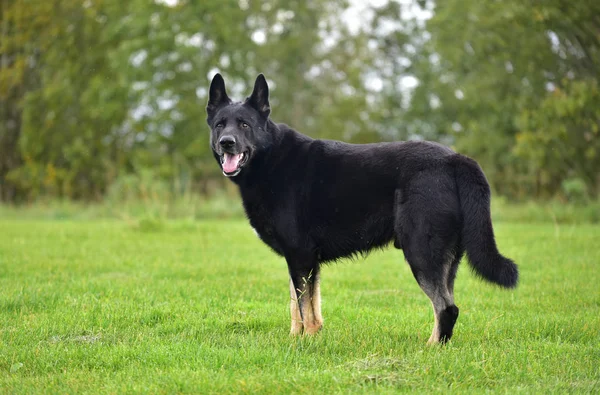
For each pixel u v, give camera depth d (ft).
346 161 20.35
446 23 103.96
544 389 15.11
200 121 108.88
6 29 114.83
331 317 23.73
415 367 16.61
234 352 18.22
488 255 18.33
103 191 117.91
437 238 18.72
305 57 155.12
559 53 73.87
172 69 108.68
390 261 39.32
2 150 122.01
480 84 96.43
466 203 18.69
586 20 63.52
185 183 98.68
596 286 28.99
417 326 22.06
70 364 17.57
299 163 20.92
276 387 15.29
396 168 19.47
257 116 21.70
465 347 18.92
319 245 20.72
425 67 123.34
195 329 21.30
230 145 20.62
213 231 56.39
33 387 15.74
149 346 19.08
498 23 77.25
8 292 27.02
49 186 117.08
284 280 31.89
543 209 70.90
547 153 73.67
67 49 117.08
